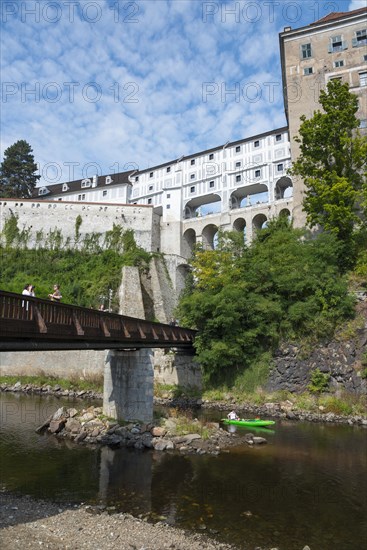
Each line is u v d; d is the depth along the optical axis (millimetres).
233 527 9594
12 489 11836
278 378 26922
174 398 29078
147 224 52156
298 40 43000
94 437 17531
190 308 29672
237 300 28531
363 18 40375
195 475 13242
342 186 30672
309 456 15547
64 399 29359
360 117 37781
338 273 30234
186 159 61938
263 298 29000
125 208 52750
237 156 57031
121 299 42906
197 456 15430
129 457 15180
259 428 20438
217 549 8562
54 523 9641
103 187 67125
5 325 9414
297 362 26812
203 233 56406
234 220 54031
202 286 34656
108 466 14086
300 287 28438
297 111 41375
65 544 8625
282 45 43969
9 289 43969
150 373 19453
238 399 27062
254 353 28266
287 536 9211
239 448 16578
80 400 29016
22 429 19391
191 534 9211
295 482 12672
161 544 8719
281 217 37562
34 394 31812
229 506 10805
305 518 10125
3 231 52344
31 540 8734
